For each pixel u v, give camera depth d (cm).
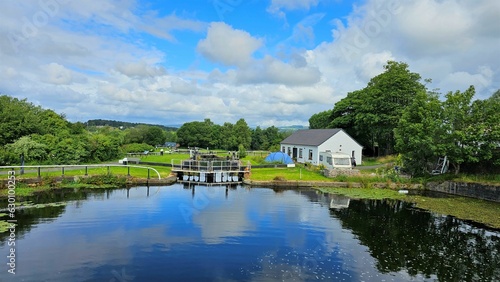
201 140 7844
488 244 1245
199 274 954
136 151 4988
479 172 2458
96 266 993
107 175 2416
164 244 1191
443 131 2495
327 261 1066
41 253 1084
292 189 2441
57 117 3728
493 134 2275
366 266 1030
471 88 2475
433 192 2412
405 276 966
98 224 1416
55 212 1598
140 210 1669
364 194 2258
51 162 2631
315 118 6900
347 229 1411
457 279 950
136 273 952
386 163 3794
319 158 3569
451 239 1296
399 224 1499
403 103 4038
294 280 927
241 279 928
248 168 2978
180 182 2691
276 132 8881
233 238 1266
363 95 4503
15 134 2714
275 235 1312
